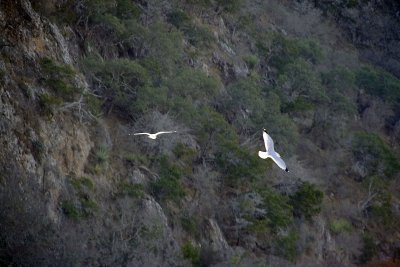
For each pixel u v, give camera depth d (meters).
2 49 48.66
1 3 49.97
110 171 52.09
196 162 59.94
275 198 59.66
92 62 58.06
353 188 76.19
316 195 64.25
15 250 39.88
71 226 44.50
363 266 68.69
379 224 74.31
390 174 79.06
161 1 72.69
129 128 57.16
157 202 53.34
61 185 46.66
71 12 58.31
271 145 26.67
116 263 44.41
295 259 59.34
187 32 73.75
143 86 59.56
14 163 43.66
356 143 79.62
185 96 63.03
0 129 44.19
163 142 57.25
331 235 67.94
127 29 64.69
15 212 40.56
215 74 73.75
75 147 49.75
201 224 55.59
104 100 57.12
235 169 59.62
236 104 69.88
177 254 49.56
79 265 41.97
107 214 48.56
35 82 49.47
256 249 57.72
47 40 53.06
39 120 47.66
